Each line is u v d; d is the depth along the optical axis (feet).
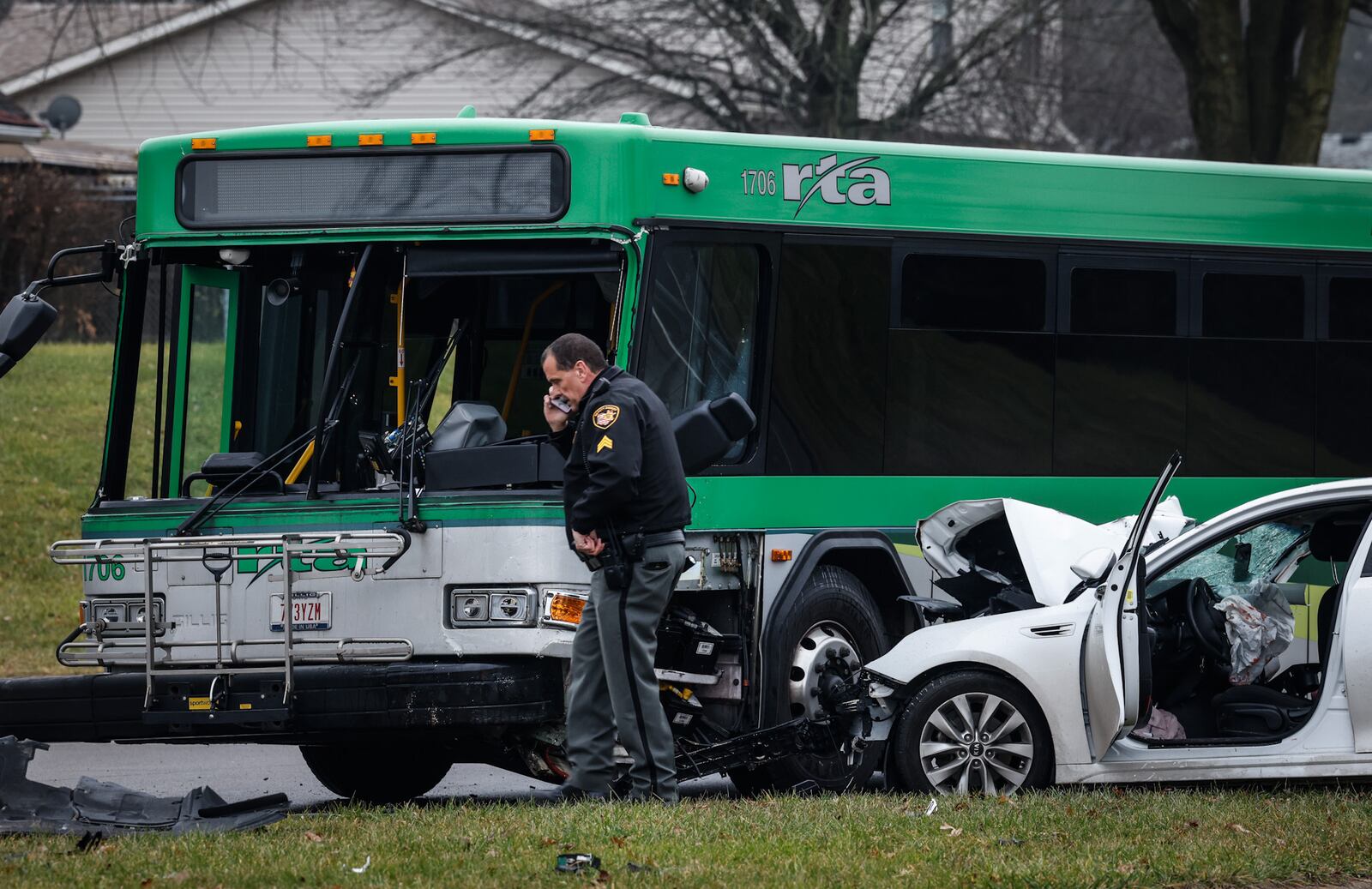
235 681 78.07
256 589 80.23
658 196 82.84
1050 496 96.02
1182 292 101.19
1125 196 99.45
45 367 226.38
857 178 90.38
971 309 94.02
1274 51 228.22
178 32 355.36
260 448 87.61
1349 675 78.54
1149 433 99.50
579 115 254.88
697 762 82.38
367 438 81.76
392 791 95.04
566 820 69.10
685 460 79.36
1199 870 62.08
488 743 84.12
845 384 89.35
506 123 81.87
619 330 81.10
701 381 84.12
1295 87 225.76
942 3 252.01
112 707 79.61
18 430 198.59
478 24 273.54
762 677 85.05
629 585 74.23
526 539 77.82
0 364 80.07
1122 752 80.33
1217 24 224.74
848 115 241.55
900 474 90.99
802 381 87.92
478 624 78.07
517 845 64.34
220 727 79.15
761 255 86.79
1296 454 104.17
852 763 88.53
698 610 86.58
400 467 79.10
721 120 248.11
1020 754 81.61
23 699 80.23
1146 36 322.14
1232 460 102.17
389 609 78.84
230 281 88.28
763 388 86.33
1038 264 96.43
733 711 85.81
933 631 83.56
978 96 250.78
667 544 74.95
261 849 64.44
